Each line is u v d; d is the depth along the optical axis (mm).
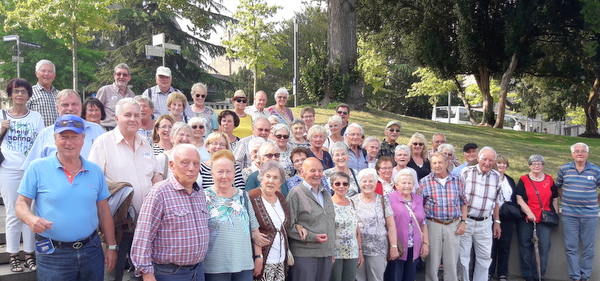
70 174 3811
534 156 7348
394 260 5910
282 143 6086
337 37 16766
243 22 26031
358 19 23375
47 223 3551
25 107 5305
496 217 7223
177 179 3826
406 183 6031
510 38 20578
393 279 5945
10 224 4957
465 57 22391
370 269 5691
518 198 7383
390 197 6070
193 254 3770
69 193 3742
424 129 15156
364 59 33719
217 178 4129
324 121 14078
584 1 18219
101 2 19594
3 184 4938
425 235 6312
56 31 19094
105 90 6945
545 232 7320
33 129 5254
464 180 6918
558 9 19359
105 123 6898
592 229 7219
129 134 4523
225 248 4086
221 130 6500
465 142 13281
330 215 5059
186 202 3803
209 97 37500
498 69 23562
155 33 34125
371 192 5664
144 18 33406
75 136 3723
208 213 4027
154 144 5559
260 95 8281
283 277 4645
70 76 32188
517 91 41125
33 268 4930
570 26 20891
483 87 24641
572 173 7316
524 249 7375
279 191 4918
